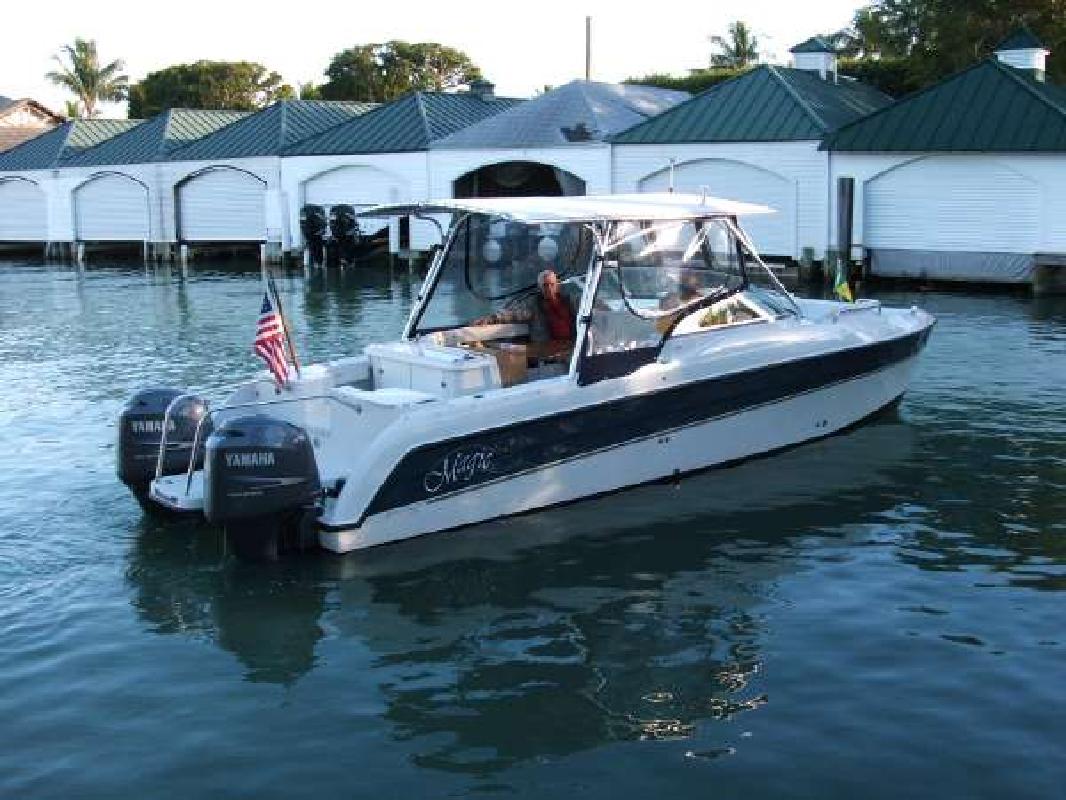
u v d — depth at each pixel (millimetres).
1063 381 14242
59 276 33812
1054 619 7191
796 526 8906
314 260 35000
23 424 12695
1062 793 5305
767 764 5586
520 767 5594
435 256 10023
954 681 6387
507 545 8484
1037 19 36969
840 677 6465
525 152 31938
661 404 9484
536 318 10336
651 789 5387
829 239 27906
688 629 7137
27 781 5504
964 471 10281
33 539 8734
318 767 5609
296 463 7816
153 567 8156
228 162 37656
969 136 25531
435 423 8289
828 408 11078
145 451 8930
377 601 7562
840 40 48875
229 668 6660
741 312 10211
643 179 30422
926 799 5277
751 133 28688
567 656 6789
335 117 39656
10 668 6664
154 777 5531
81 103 78250
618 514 9125
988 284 25891
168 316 23203
